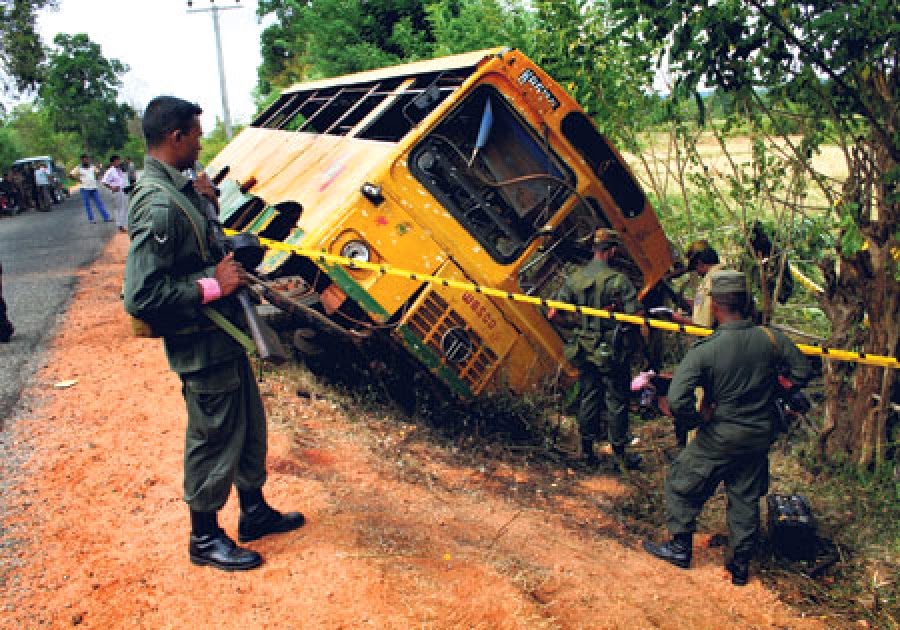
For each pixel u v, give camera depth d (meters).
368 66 14.57
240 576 3.52
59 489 4.38
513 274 5.79
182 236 3.19
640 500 5.11
